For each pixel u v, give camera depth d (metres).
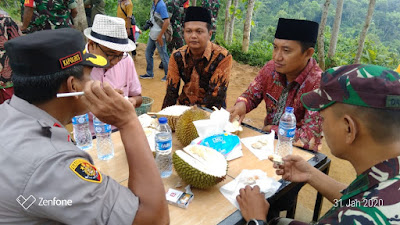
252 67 7.96
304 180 1.47
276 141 1.97
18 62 0.88
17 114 0.90
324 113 1.02
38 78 0.89
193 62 2.78
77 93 0.94
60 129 0.93
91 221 0.85
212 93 2.76
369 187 0.90
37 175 0.80
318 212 2.04
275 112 2.47
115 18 2.14
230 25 10.26
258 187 1.37
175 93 2.94
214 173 1.35
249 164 1.67
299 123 2.29
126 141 1.02
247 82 6.67
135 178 1.00
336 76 0.97
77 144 1.82
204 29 2.56
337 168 3.32
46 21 4.11
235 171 1.59
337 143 1.00
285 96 2.31
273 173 1.58
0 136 0.85
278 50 2.09
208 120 1.78
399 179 0.85
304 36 1.97
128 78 2.56
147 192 0.98
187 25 2.59
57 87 0.92
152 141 1.72
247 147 1.87
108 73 2.37
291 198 1.98
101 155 1.71
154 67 7.08
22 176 0.79
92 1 6.41
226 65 2.71
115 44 2.10
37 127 0.89
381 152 0.91
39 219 0.88
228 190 1.40
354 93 0.88
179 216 1.24
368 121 0.88
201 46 2.62
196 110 1.90
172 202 1.30
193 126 1.79
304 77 2.15
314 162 1.69
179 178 1.52
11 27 2.52
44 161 0.81
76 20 4.71
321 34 7.58
